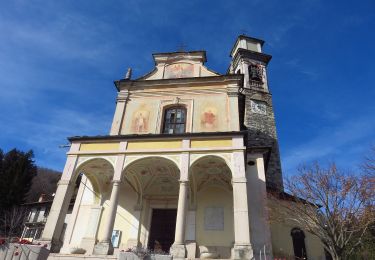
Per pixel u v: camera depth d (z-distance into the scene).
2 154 37.94
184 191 12.96
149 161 15.04
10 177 35.31
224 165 15.63
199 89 19.20
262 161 17.73
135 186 17.72
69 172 14.26
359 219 14.11
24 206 35.91
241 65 34.69
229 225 16.08
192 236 15.93
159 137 14.66
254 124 29.06
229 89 18.75
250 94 31.28
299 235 18.80
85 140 15.23
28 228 33.81
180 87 19.55
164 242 16.53
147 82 19.92
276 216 15.92
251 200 16.38
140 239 16.48
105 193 17.59
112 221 12.77
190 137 14.46
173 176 17.30
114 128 18.25
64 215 13.29
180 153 14.04
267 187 19.70
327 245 14.77
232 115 17.56
